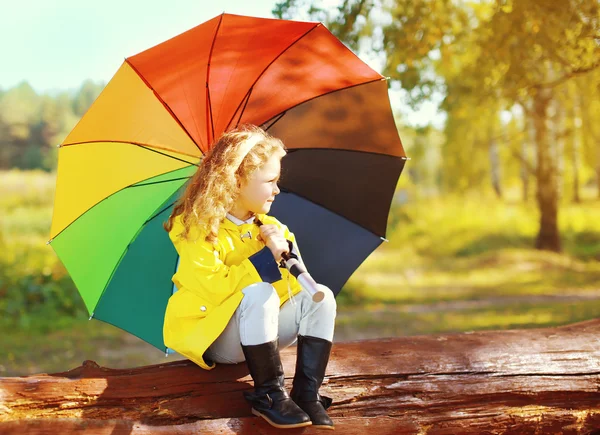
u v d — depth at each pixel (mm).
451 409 3162
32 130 30891
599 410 3297
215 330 2701
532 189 31250
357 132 3359
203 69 3064
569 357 3402
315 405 2732
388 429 3014
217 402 2932
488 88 8859
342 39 7223
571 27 6723
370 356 3266
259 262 2787
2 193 21797
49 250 14422
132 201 3205
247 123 3342
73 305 11008
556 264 17766
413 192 31625
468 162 25156
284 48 3107
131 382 2924
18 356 7969
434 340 3461
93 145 2998
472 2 8430
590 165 24219
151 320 3350
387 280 16859
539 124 18672
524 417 3205
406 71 7977
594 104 13156
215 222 2771
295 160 3416
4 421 2654
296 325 2873
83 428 2680
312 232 3439
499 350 3393
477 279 16500
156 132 3146
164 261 3336
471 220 25859
